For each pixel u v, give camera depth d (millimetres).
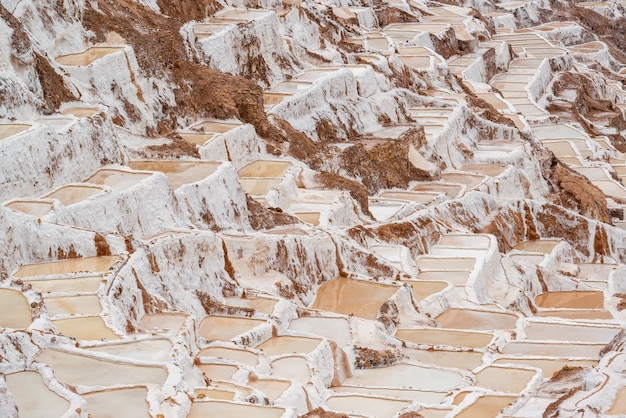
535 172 101125
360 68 97250
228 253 58844
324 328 55094
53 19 69812
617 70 173750
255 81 88562
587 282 82000
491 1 179625
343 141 86500
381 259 66312
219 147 71188
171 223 57406
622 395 38844
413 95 103938
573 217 90750
